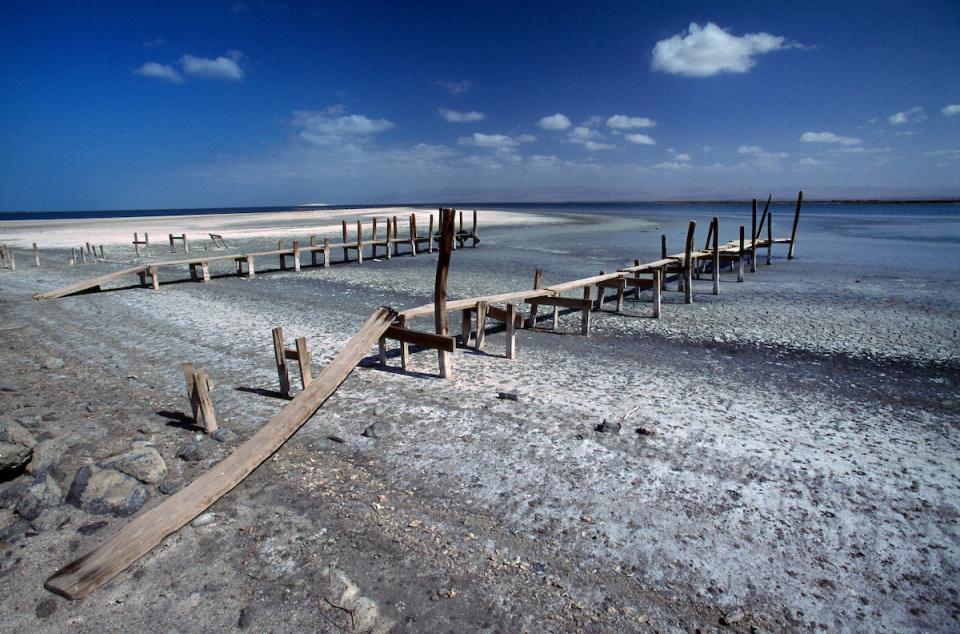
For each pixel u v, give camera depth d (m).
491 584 3.74
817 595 3.68
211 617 3.43
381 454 5.61
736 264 22.58
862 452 5.83
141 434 6.00
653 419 6.55
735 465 5.43
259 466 5.34
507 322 9.16
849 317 12.62
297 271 21.44
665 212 89.81
